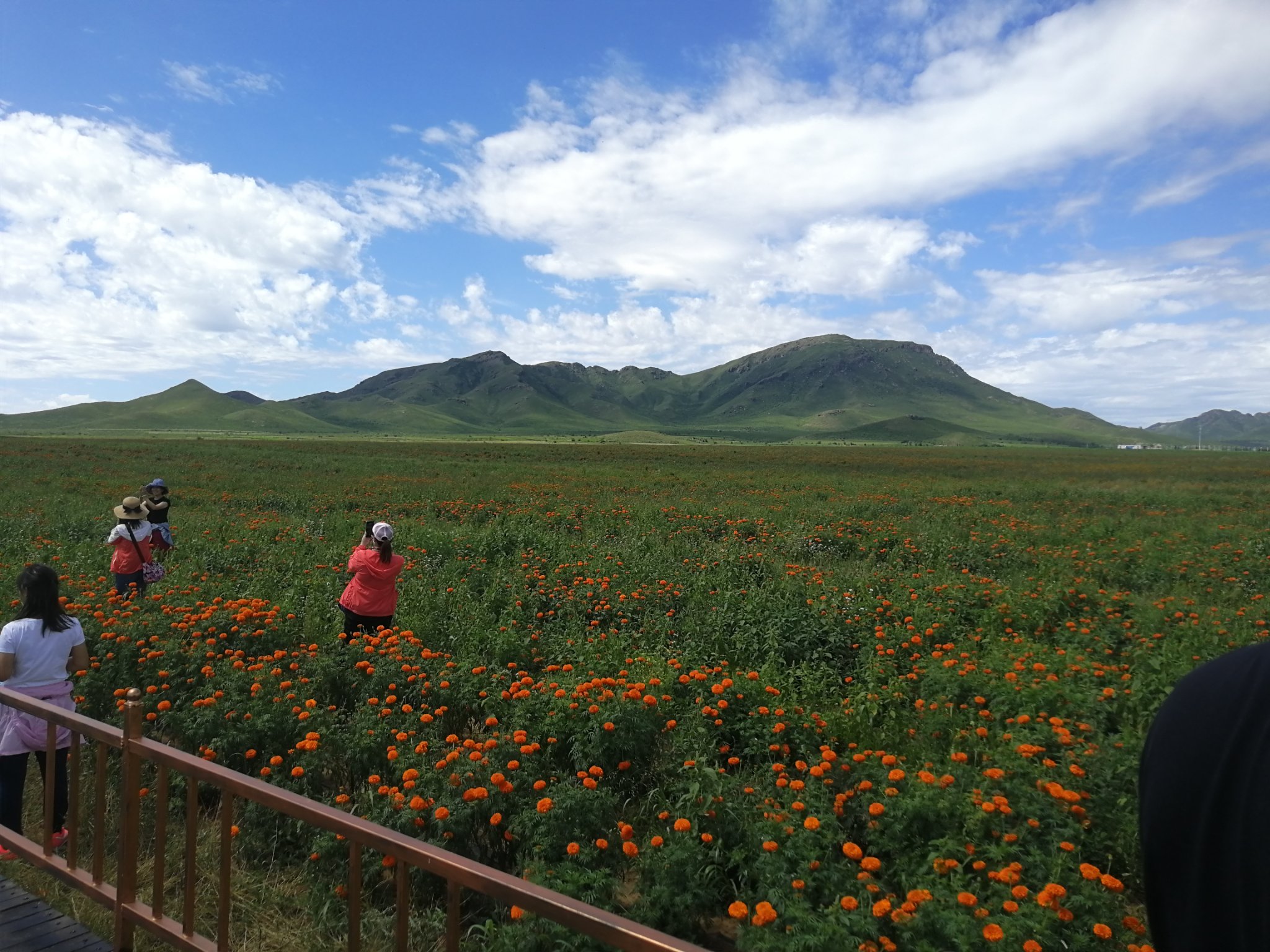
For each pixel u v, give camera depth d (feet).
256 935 13.04
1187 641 25.98
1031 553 49.47
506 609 31.68
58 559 39.01
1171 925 3.41
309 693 20.31
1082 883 11.93
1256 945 2.85
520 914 11.85
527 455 220.64
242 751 17.56
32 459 142.51
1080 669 21.94
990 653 24.71
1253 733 3.29
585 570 38.45
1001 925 10.85
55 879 14.24
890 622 31.07
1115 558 47.57
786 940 10.80
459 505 76.89
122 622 24.93
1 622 26.25
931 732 18.99
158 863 11.12
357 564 26.63
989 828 13.57
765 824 13.66
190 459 155.63
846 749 18.34
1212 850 3.20
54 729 13.10
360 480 109.91
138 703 11.65
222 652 24.22
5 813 15.44
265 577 36.63
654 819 16.25
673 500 86.74
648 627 30.78
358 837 8.96
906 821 13.76
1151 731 3.91
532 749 16.90
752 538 58.49
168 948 12.46
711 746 18.19
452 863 8.10
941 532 55.77
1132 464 212.84
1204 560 45.03
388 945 12.78
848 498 91.61
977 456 264.11
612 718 17.93
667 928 12.60
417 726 19.10
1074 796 13.67
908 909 11.05
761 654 27.43
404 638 24.30
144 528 32.01
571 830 14.38
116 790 17.89
